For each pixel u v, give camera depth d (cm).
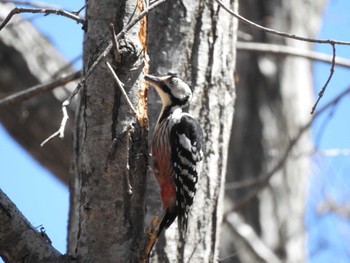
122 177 948
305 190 1959
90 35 955
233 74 1234
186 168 1169
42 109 1719
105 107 943
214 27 1209
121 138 943
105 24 948
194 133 1175
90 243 957
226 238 1805
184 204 1159
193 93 1190
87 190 955
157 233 970
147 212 1179
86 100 951
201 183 1184
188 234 1164
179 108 1191
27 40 1784
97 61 859
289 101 1970
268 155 1908
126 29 879
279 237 1889
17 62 1752
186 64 1194
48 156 1770
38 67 1767
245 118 1936
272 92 1967
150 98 1214
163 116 1199
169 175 1184
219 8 1212
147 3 979
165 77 1183
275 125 1939
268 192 1902
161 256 1145
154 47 1193
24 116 1714
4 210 949
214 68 1203
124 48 935
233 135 1923
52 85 1327
